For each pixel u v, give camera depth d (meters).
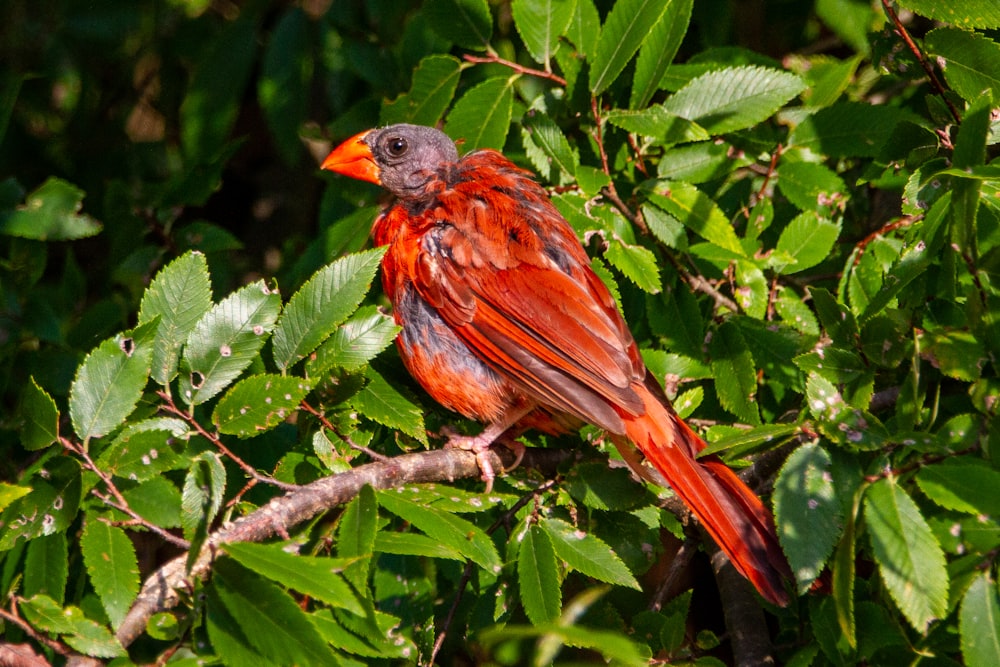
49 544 7.05
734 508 7.80
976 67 8.20
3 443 9.72
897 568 6.05
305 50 10.94
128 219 11.11
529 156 9.30
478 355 8.88
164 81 12.70
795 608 8.11
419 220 9.34
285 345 7.42
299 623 5.86
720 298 9.58
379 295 10.29
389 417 7.87
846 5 9.30
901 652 6.87
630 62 9.69
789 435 6.89
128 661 6.13
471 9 9.41
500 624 7.77
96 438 7.26
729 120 9.31
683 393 8.73
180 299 7.23
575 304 8.73
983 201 7.18
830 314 7.23
